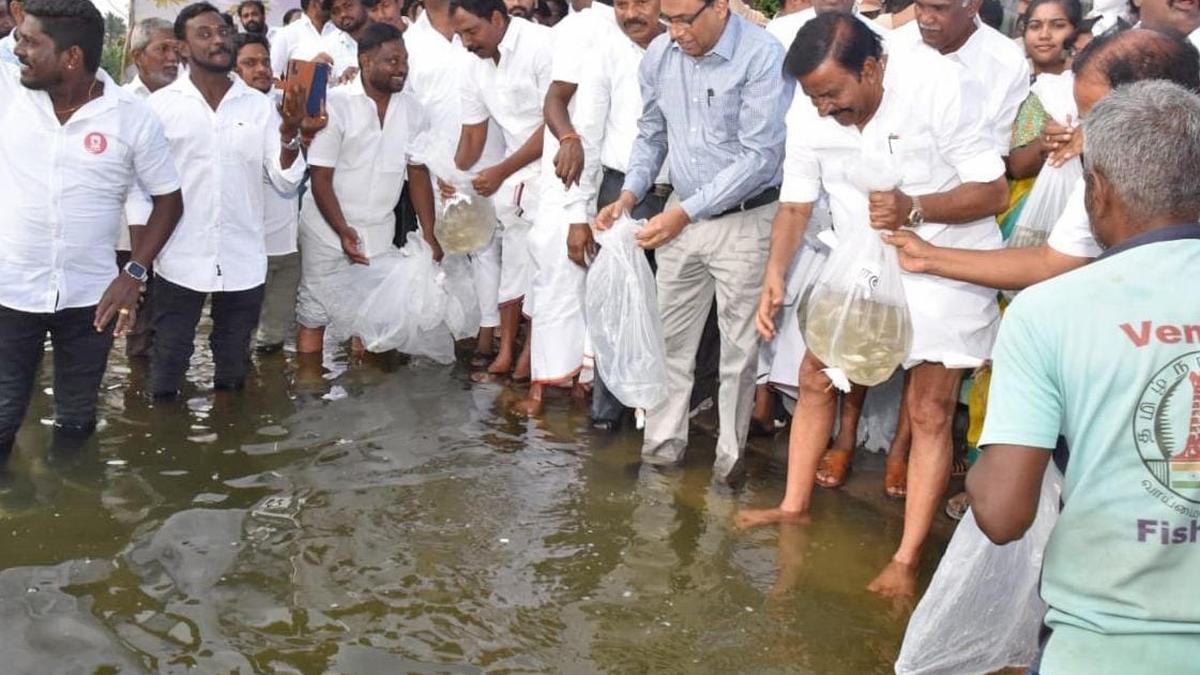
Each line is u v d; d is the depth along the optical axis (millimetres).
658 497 4664
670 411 5000
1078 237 3141
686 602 3783
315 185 6113
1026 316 2053
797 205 4312
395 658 3365
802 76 3818
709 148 4656
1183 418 1926
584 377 5672
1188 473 1930
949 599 3090
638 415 5227
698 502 4641
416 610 3654
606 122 5312
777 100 4461
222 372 5793
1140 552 1965
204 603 3631
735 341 4758
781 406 5797
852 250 3955
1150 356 1936
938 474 3996
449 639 3488
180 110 5395
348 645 3422
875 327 3896
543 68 5914
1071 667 2037
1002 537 2080
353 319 6422
